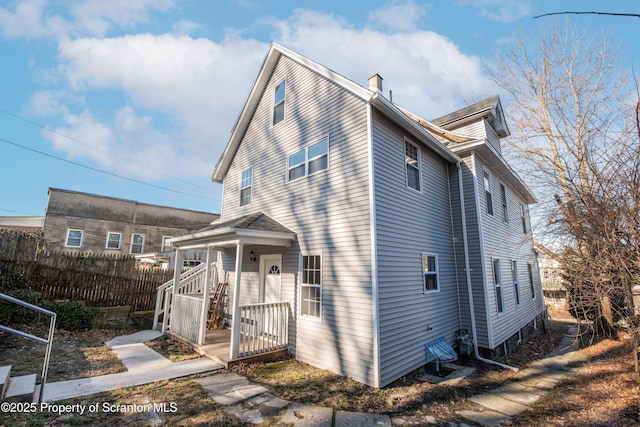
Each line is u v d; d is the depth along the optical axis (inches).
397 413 182.7
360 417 175.2
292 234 310.3
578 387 230.5
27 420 151.3
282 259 324.8
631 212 189.9
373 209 245.3
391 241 260.4
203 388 206.8
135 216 843.4
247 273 380.5
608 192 203.9
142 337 346.6
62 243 724.0
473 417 180.4
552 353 357.4
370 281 234.8
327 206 285.7
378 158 264.5
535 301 531.5
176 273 373.7
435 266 319.3
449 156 353.7
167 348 304.0
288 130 353.1
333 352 251.4
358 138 269.6
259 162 394.6
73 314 350.0
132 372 230.5
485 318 321.1
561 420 175.6
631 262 200.5
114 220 806.5
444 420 175.6
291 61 365.4
